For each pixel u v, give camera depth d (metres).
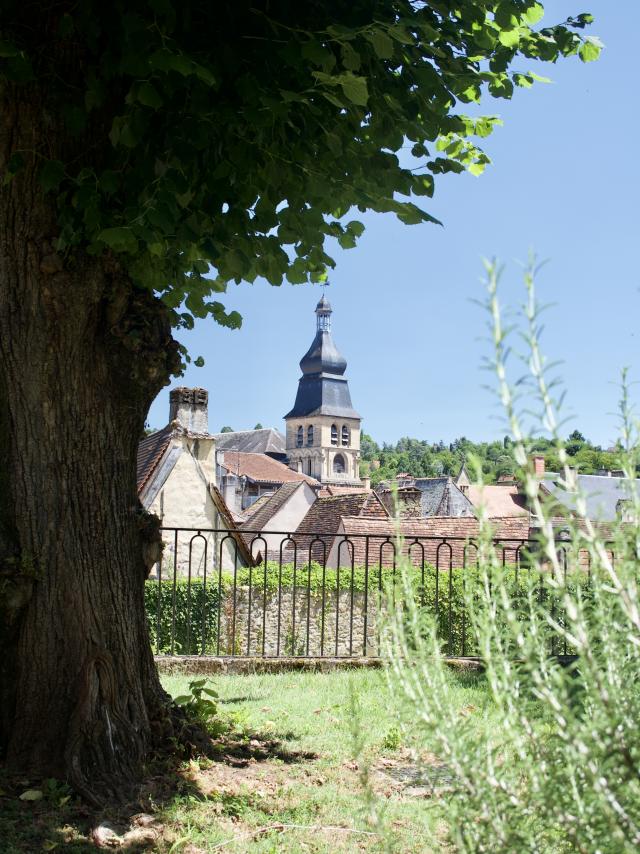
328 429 167.38
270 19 4.38
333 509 30.03
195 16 4.44
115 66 4.25
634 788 1.54
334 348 171.75
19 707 4.44
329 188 5.08
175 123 4.34
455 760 1.81
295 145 4.96
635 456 1.66
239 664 8.45
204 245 4.98
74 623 4.50
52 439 4.55
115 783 4.23
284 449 172.88
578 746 1.56
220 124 4.50
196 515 22.75
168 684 7.54
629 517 1.64
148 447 25.17
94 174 4.30
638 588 1.66
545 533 1.53
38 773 4.29
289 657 8.59
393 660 2.03
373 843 3.70
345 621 19.31
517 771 1.87
